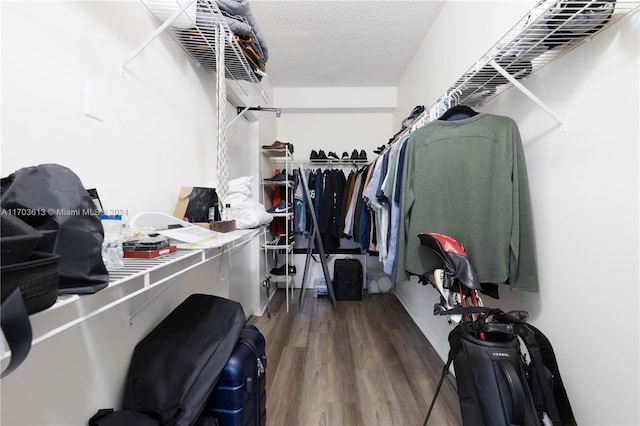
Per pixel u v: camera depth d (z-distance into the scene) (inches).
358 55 101.4
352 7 76.0
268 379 62.7
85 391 27.3
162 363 32.3
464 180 42.4
